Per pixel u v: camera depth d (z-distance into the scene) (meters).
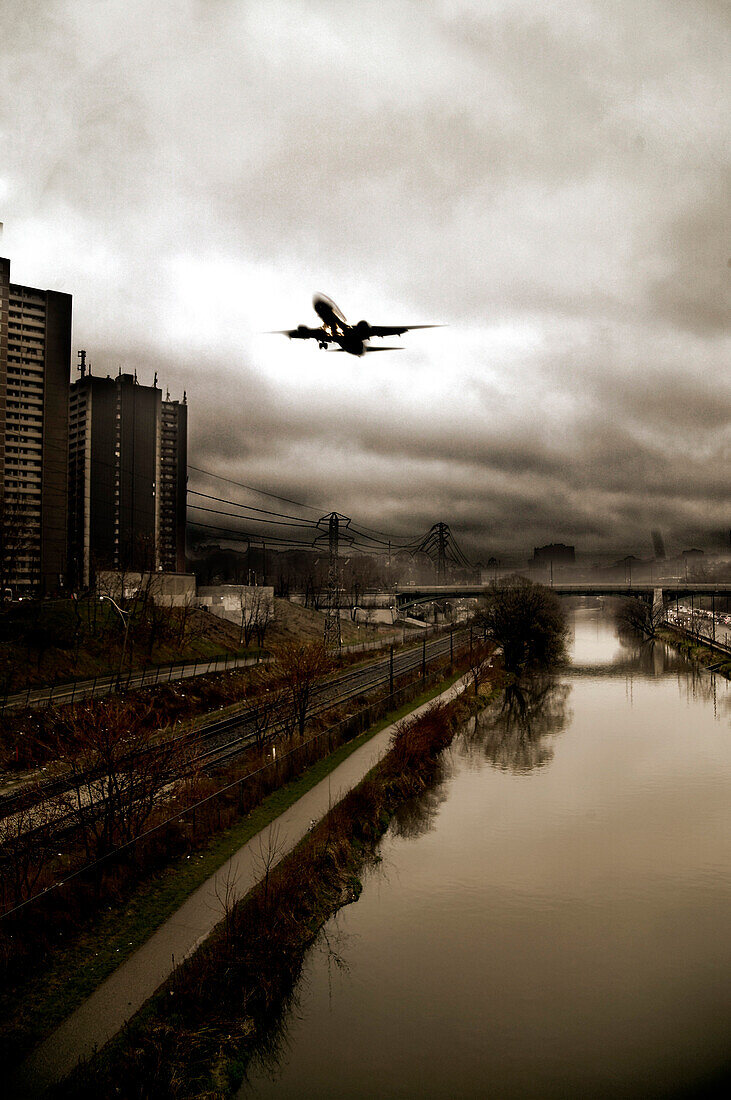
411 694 67.25
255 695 61.44
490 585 107.25
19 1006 17.89
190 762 31.52
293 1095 17.45
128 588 88.94
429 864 31.81
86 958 20.08
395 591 166.62
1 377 120.00
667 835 35.50
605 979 22.98
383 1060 18.91
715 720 64.81
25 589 123.00
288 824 31.50
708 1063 19.05
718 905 28.12
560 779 45.41
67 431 131.12
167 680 61.44
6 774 36.41
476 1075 18.45
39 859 24.22
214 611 106.06
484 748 54.09
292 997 21.67
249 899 23.59
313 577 178.62
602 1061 19.09
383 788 38.56
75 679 59.03
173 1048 17.14
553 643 94.12
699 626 158.25
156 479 170.75
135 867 25.28
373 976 22.92
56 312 128.88
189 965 19.64
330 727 49.72
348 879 29.16
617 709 70.50
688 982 22.88
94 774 27.09
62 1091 15.12
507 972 23.33
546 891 29.19
